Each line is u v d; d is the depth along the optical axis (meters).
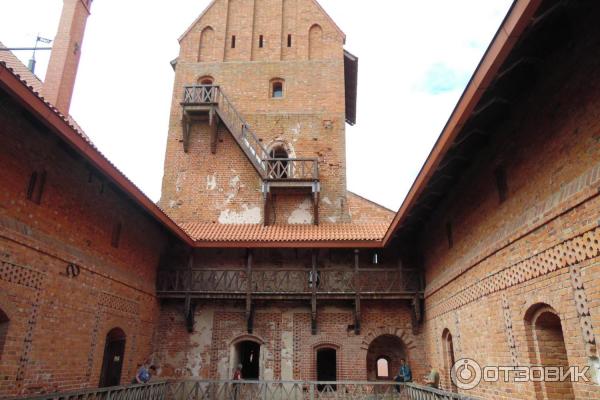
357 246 16.75
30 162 9.95
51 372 10.61
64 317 11.15
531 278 8.63
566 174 7.43
